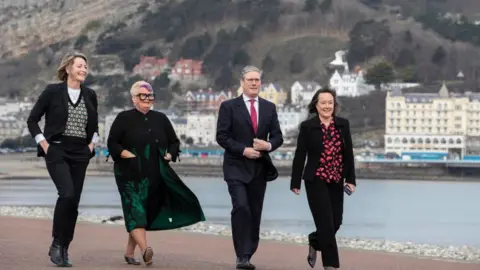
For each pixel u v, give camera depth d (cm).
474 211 10175
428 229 6838
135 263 1978
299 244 2748
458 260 2394
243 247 1942
